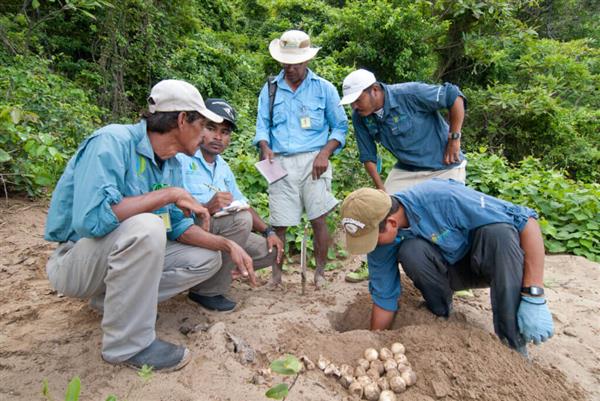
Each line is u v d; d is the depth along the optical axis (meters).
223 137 3.28
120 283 2.20
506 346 2.68
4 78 6.03
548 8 18.14
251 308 3.28
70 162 2.42
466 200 2.78
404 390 2.46
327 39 11.95
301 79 3.86
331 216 5.04
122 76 10.08
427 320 3.13
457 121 3.81
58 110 5.77
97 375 2.28
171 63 11.12
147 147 2.43
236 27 17.25
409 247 2.88
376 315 3.11
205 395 2.18
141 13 10.33
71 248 2.46
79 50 10.73
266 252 3.59
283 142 3.83
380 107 3.87
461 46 11.99
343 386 2.48
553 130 11.38
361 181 6.18
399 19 10.81
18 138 4.49
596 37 18.03
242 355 2.56
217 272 3.08
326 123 3.95
